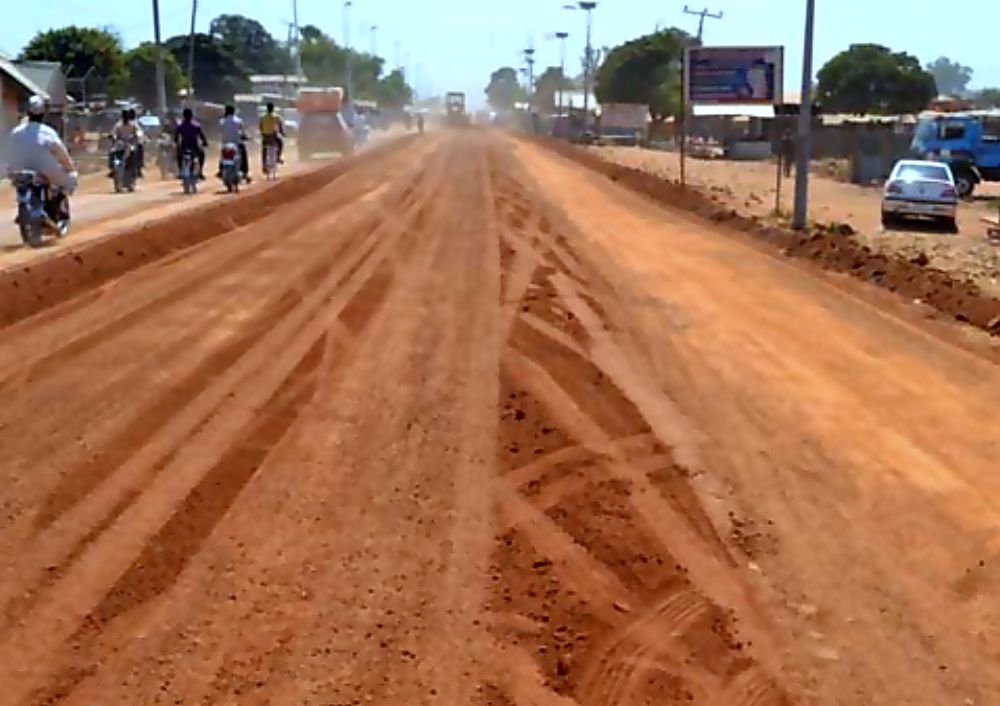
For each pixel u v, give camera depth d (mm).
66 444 9453
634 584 7285
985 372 13203
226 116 34531
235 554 7465
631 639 6559
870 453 10016
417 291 17062
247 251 20938
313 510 8250
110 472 8844
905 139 50219
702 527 8250
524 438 10086
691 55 43656
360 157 56250
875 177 48125
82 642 6262
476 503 8508
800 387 12227
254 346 13164
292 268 18891
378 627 6543
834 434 10547
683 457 9758
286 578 7133
